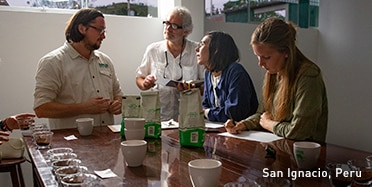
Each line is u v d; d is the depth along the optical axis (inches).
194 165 38.8
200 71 116.1
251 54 149.8
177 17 109.3
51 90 88.1
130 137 60.9
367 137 157.2
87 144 60.5
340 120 168.9
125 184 39.9
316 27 177.8
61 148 55.1
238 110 80.5
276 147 56.5
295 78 63.4
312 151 44.1
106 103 87.9
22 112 109.8
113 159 50.8
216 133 68.4
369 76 154.8
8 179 106.7
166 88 111.0
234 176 42.2
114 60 122.3
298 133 60.5
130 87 126.1
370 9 152.0
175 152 54.2
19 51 107.6
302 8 171.5
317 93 60.6
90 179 39.9
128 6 127.5
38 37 109.7
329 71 173.2
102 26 92.4
